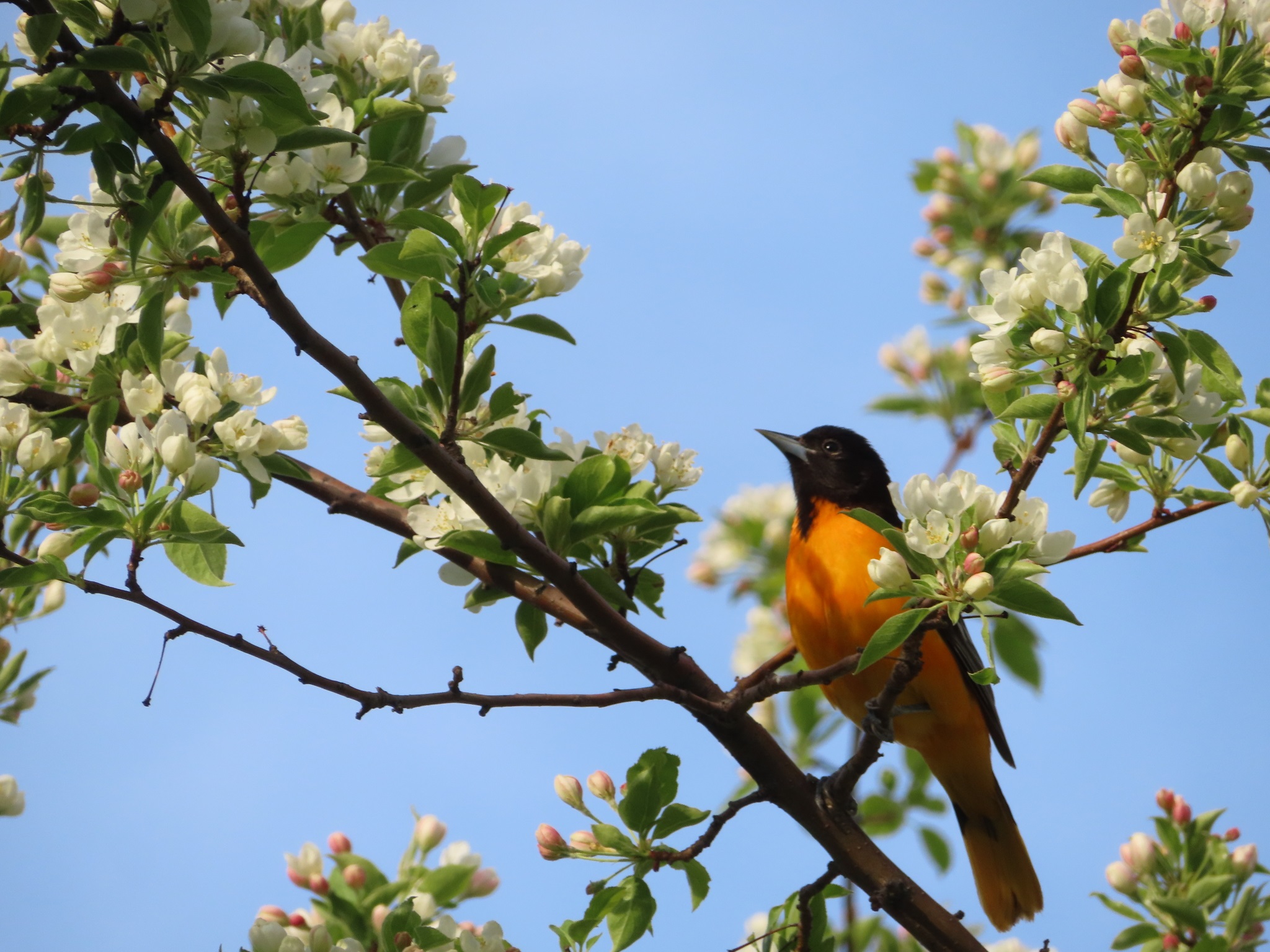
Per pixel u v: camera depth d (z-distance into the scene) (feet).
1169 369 26.58
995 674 22.70
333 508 30.68
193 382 25.31
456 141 31.71
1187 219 25.03
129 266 25.96
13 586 23.35
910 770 45.37
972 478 24.14
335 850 34.12
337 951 27.94
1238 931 32.83
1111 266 24.88
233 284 26.43
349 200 30.48
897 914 29.60
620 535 30.94
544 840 30.83
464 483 26.45
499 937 27.50
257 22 30.58
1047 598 23.18
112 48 21.06
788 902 31.27
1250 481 27.63
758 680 32.99
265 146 23.54
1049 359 25.21
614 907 29.81
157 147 22.53
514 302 27.27
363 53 31.07
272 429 25.32
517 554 27.40
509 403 27.84
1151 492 29.58
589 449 31.22
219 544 25.12
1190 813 34.94
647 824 30.68
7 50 23.27
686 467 32.81
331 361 25.00
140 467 24.39
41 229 35.96
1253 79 24.76
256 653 25.20
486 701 26.84
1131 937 33.47
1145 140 25.86
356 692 25.81
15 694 34.81
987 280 25.76
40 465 24.93
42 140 22.59
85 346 26.71
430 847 34.76
